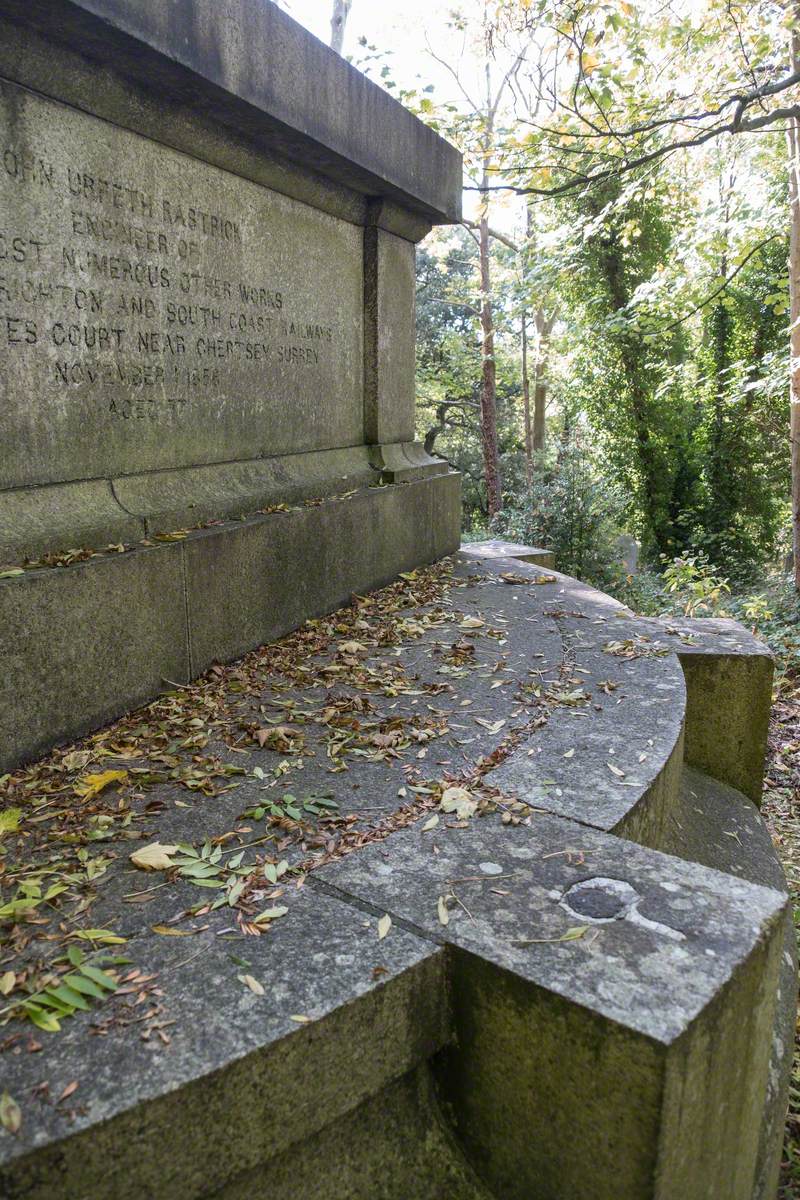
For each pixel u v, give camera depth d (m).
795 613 11.18
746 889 2.17
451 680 4.00
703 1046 1.73
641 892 2.15
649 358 21.34
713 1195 1.99
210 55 3.74
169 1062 1.58
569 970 1.83
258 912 2.10
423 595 5.69
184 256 4.31
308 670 4.16
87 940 1.99
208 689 3.87
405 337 6.84
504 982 1.85
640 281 20.31
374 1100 1.94
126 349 3.96
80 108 3.56
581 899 2.12
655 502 23.31
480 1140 1.98
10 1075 1.55
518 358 27.41
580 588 6.01
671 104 9.17
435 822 2.57
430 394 29.56
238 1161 1.63
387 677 4.04
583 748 3.15
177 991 1.79
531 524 12.87
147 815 2.69
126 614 3.51
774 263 19.89
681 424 22.58
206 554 4.01
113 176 3.79
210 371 4.59
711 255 12.49
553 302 21.06
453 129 9.91
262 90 4.14
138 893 2.21
